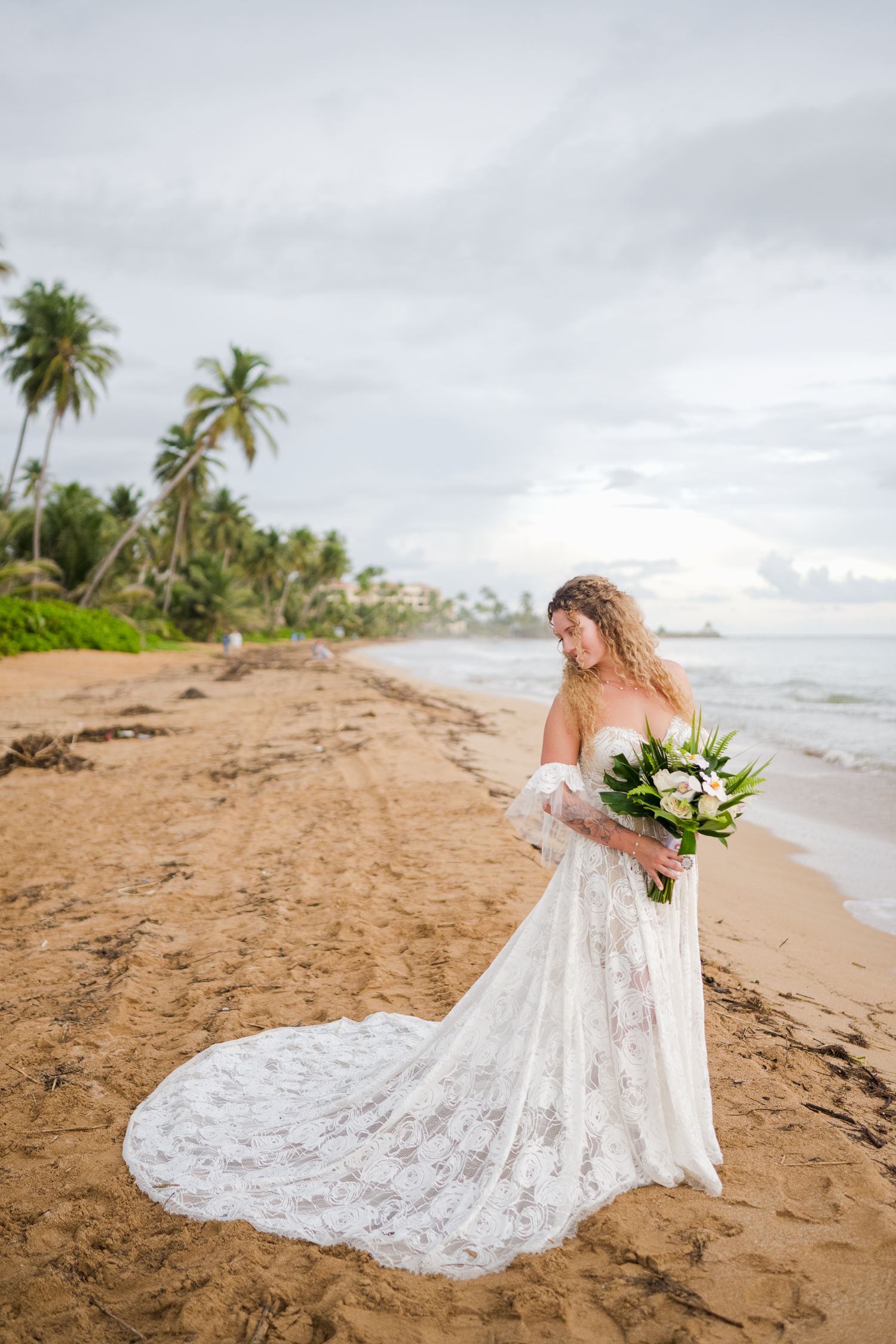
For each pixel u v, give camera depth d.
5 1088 3.16
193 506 54.25
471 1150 2.37
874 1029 3.79
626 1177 2.33
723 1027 3.60
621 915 2.41
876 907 5.84
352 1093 2.75
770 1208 2.30
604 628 2.44
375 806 7.95
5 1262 2.24
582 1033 2.38
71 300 36.97
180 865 6.24
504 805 7.93
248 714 15.36
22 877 5.98
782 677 28.53
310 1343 1.93
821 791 9.86
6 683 22.02
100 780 9.49
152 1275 2.16
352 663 39.50
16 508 39.03
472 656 55.66
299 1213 2.32
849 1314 1.91
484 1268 2.10
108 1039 3.55
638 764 2.39
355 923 4.84
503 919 4.84
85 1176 2.60
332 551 102.75
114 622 39.19
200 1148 2.64
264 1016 3.71
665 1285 2.03
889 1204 2.31
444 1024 2.67
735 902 5.89
